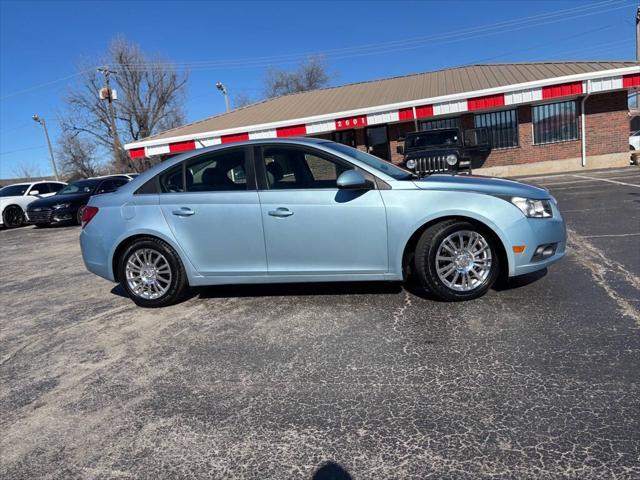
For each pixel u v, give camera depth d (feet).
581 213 28.22
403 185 14.38
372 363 11.34
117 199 16.60
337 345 12.46
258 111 74.43
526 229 13.91
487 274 14.35
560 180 48.37
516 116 59.21
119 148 136.87
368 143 63.72
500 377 10.23
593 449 7.83
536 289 15.23
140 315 16.26
